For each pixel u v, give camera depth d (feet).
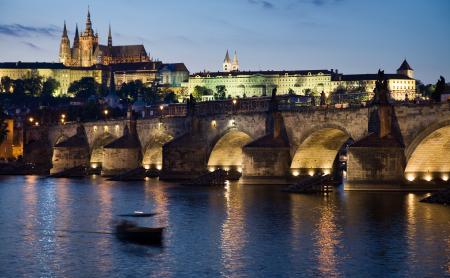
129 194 558.15
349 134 553.23
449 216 395.55
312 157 613.11
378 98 521.65
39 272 279.69
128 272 277.44
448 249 310.86
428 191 512.63
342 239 334.65
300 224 379.14
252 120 644.69
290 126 608.19
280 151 605.31
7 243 334.44
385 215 401.70
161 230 340.80
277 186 593.42
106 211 449.06
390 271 275.18
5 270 282.97
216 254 304.71
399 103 533.96
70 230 370.73
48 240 341.41
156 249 315.58
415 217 393.29
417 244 321.52
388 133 517.55
